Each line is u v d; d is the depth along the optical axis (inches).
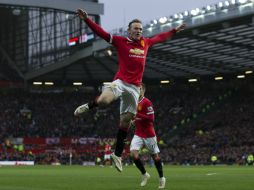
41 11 3193.9
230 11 2138.3
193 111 3590.1
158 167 597.6
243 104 3481.8
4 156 3034.0
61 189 552.7
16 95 3782.0
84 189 549.6
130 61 430.9
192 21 2311.8
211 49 2755.9
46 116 3617.1
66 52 3302.2
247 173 1243.8
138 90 434.3
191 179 851.4
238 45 2632.9
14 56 3661.4
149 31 2549.2
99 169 1737.2
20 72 3727.9
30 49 3575.3
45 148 3243.1
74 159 3038.9
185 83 3882.9
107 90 416.2
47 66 3479.3
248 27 2252.7
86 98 3882.9
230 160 2743.6
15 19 3567.9
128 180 808.9
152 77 3779.5
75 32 3206.2
